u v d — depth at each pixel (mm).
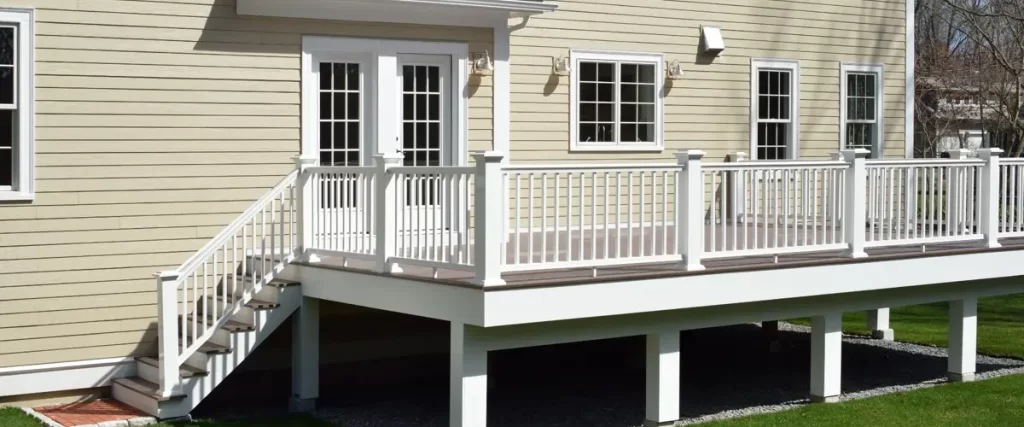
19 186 9836
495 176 8078
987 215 11602
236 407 10367
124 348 10367
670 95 14000
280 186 10281
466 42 12242
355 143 11625
